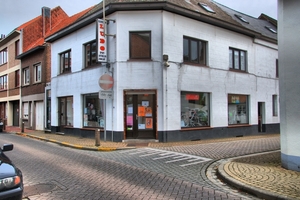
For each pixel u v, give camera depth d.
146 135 12.35
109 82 11.77
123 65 12.27
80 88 14.73
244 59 16.36
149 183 5.84
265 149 10.27
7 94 26.50
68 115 16.16
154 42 12.26
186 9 12.64
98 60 12.31
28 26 23.58
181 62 12.79
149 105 12.40
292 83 6.53
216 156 8.92
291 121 6.53
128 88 12.23
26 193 5.13
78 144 11.60
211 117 14.08
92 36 13.91
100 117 13.46
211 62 14.17
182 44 12.89
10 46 25.78
